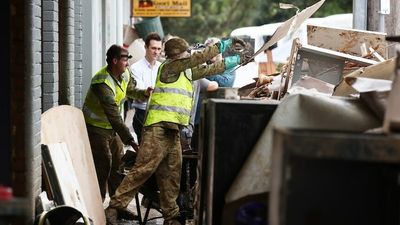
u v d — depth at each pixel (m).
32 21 12.21
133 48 30.61
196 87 18.64
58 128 14.54
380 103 9.73
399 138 7.09
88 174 15.93
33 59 12.37
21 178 10.78
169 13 43.56
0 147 10.59
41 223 11.91
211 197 10.33
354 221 7.24
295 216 7.18
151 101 16.41
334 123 9.80
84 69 22.14
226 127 10.35
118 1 31.86
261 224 8.94
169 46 16.30
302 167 7.16
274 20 61.94
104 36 26.05
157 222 18.06
